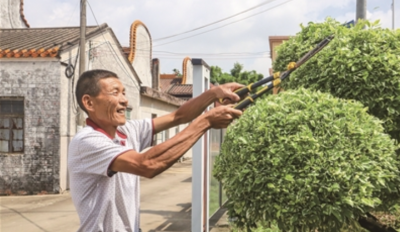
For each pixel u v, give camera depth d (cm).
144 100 1501
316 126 253
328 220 247
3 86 953
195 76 450
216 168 301
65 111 963
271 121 261
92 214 179
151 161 169
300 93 288
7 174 952
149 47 1711
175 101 1814
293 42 356
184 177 1261
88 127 190
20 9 1359
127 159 171
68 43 955
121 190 186
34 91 945
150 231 610
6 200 881
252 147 255
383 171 252
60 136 943
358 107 270
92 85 189
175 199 873
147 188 1032
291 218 241
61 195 925
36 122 946
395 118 298
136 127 226
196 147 461
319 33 339
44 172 945
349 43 304
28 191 945
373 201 238
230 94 224
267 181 247
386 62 289
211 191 574
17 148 964
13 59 945
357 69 291
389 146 263
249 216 272
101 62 1138
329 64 299
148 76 1717
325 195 239
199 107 230
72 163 184
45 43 1005
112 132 197
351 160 245
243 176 255
